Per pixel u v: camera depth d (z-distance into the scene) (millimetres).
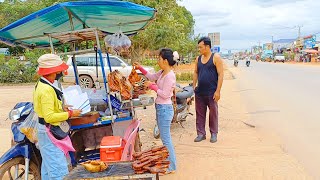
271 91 15656
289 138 7230
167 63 4898
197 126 7133
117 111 4742
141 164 3371
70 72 17641
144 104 4773
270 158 5922
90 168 3395
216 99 6715
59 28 5426
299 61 68250
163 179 5047
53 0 22391
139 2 21219
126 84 4660
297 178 5016
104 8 4609
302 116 9477
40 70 3754
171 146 5141
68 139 4043
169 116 5004
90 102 4746
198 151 6434
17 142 4270
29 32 5078
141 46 24797
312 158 5887
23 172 4461
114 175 3324
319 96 13461
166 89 4863
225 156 6086
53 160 3855
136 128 4676
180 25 29422
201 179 5035
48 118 3736
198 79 6867
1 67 23062
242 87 18109
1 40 5078
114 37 4750
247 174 5207
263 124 8648
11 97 15547
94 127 5023
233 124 8703
